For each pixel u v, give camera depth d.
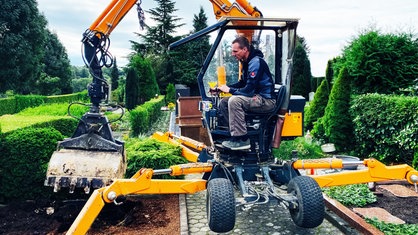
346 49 12.09
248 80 4.60
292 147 9.52
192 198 6.43
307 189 4.13
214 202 3.99
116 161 5.07
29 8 32.47
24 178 5.76
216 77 5.40
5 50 30.89
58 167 4.93
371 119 8.63
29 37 33.41
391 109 8.09
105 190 4.10
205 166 4.91
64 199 5.93
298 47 27.03
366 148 9.09
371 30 11.05
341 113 9.48
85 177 4.89
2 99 22.84
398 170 4.85
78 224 3.87
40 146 5.84
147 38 40.69
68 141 5.28
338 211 5.33
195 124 10.45
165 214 5.56
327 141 10.57
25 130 6.03
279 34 5.21
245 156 4.93
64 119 8.75
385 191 6.33
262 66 4.68
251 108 4.63
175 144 7.40
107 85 5.75
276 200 4.39
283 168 4.85
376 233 4.52
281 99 4.70
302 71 27.11
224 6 6.30
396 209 5.52
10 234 4.77
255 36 5.22
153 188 4.39
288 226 5.20
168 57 35.88
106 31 5.82
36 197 5.85
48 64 47.09
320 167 4.90
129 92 23.27
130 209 5.75
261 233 4.99
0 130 5.96
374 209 5.49
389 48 10.21
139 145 7.00
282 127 4.82
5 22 30.83
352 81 10.74
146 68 27.69
